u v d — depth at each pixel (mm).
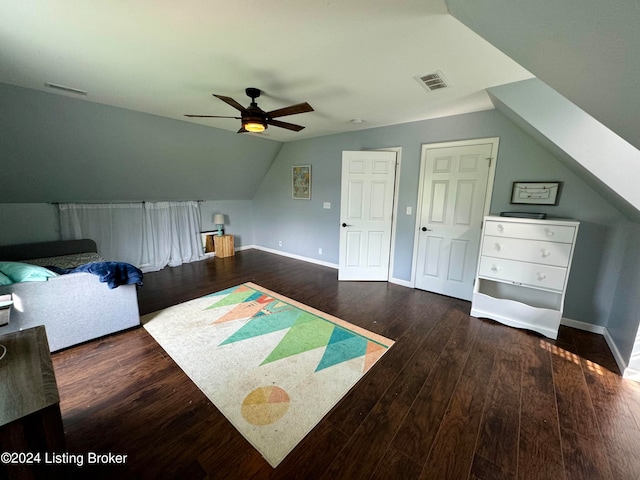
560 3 794
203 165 4570
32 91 2539
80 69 2107
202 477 1273
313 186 4906
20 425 894
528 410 1697
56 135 2963
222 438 1479
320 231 4957
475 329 2711
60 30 1582
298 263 5133
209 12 1414
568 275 2518
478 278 2947
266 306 3182
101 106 2984
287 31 1586
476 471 1318
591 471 1330
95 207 4016
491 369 2092
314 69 2078
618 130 1229
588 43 874
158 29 1570
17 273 2055
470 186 3240
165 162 4098
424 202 3635
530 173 2834
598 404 1753
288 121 3594
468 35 1587
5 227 3367
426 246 3703
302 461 1360
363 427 1560
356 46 1739
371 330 2670
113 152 3510
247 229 6234
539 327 2605
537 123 2215
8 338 1312
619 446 1461
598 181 2168
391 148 3822
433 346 2400
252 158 5062
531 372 2064
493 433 1529
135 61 1971
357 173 3936
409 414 1655
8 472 896
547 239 2514
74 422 1559
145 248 4590
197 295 3498
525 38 1113
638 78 848
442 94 2555
